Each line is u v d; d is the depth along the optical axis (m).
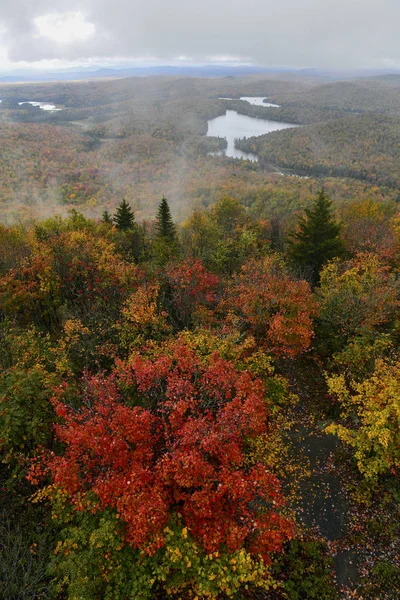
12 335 19.86
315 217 33.78
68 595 11.70
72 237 31.86
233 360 19.23
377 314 22.55
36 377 15.17
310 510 16.12
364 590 13.32
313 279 34.66
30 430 13.91
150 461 13.45
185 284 26.77
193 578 12.22
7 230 36.97
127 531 12.07
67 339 21.17
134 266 30.25
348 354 21.36
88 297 27.19
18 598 11.29
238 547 12.23
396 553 14.35
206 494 12.22
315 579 13.50
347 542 14.89
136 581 11.79
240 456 13.10
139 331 22.75
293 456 18.75
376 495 16.55
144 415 13.09
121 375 15.77
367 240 35.66
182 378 15.73
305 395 22.84
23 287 23.98
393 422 14.80
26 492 14.45
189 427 12.68
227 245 39.03
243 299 23.89
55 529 13.39
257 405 14.13
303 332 21.36
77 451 12.48
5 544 12.73
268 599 12.92
